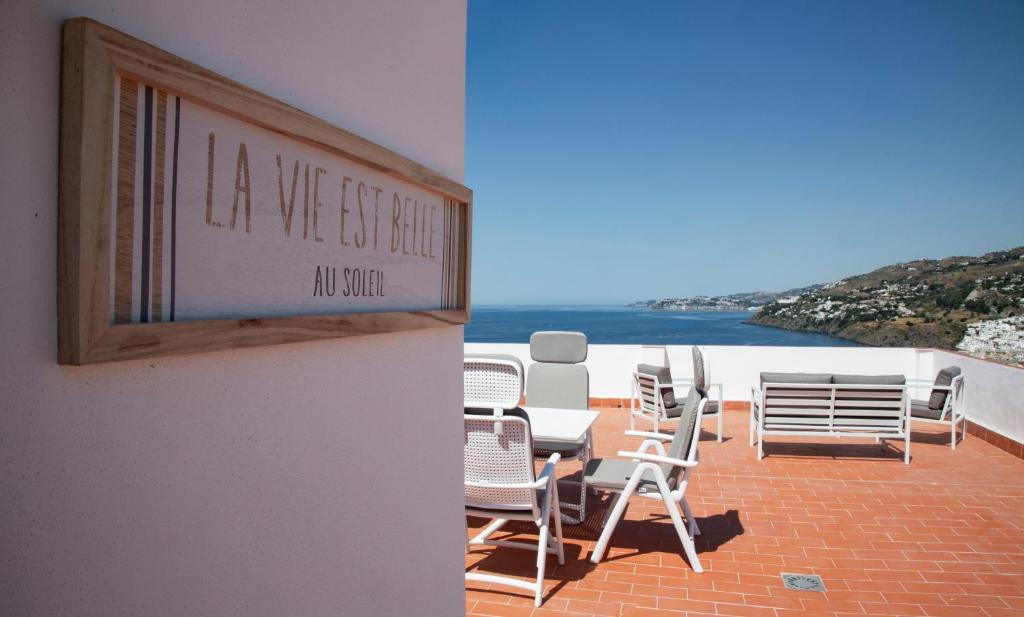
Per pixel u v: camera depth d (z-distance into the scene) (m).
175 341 0.82
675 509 3.57
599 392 9.24
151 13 0.81
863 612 3.05
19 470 0.65
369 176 1.37
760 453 6.08
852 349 8.70
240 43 0.98
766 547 3.88
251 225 0.99
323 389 1.22
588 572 3.53
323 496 1.22
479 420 3.06
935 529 4.18
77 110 0.69
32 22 0.67
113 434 0.76
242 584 0.99
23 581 0.65
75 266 0.69
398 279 1.51
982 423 7.12
